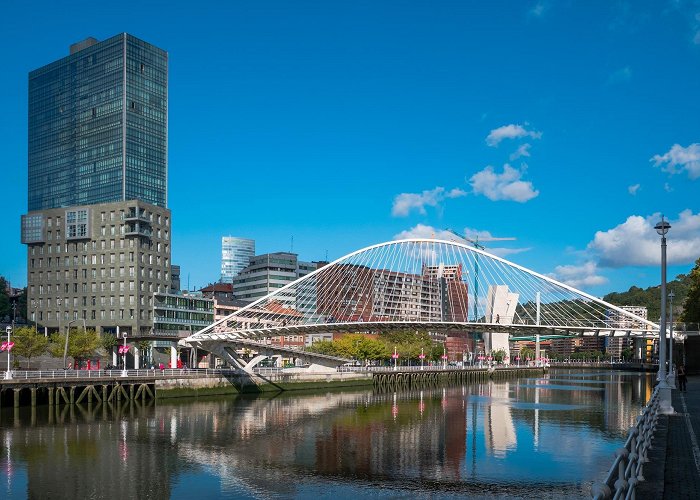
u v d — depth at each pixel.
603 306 122.12
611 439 66.38
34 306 182.75
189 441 64.19
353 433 70.50
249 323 146.50
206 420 80.25
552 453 58.12
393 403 108.50
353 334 188.38
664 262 46.53
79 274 178.62
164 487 45.59
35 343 123.12
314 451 59.25
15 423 75.06
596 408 100.06
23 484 46.31
